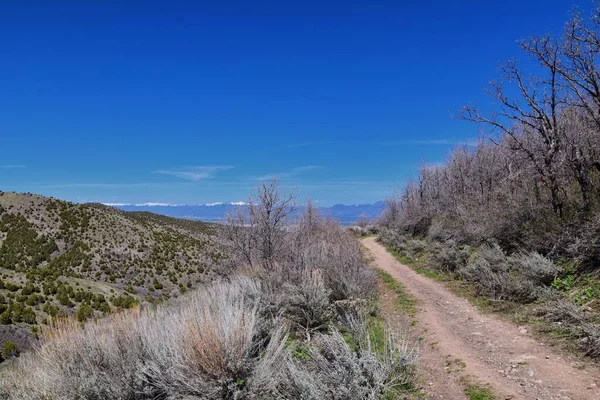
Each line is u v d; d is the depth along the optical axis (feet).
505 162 62.80
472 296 37.11
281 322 24.56
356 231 189.37
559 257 35.50
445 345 23.81
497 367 19.34
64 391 15.79
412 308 35.45
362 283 36.52
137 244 239.91
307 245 52.85
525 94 42.98
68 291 119.75
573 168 41.37
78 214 268.00
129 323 20.54
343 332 24.90
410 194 146.30
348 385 14.80
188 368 15.47
